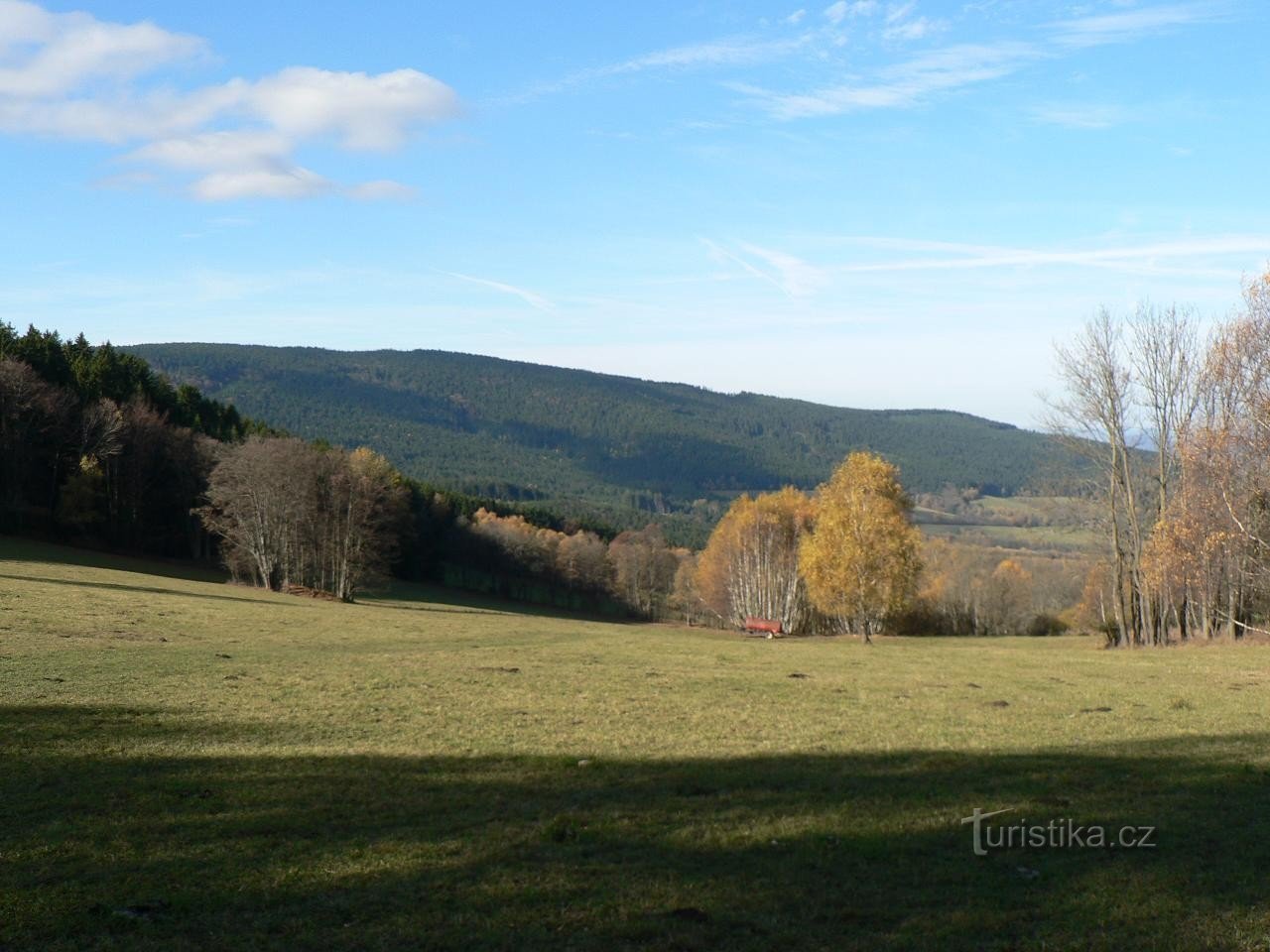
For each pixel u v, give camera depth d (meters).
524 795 13.77
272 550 82.00
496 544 140.50
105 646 32.28
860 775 15.25
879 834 11.91
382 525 100.19
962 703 24.48
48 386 89.31
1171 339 51.72
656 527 179.88
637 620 131.00
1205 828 12.26
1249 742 18.34
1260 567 45.47
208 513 84.69
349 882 9.97
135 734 17.89
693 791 14.07
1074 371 53.81
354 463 99.75
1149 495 53.72
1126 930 8.94
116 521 93.94
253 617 48.56
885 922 9.06
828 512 59.75
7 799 12.93
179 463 99.12
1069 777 15.09
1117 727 20.44
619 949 8.32
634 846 11.34
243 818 12.29
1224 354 45.41
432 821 12.30
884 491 59.41
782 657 39.75
